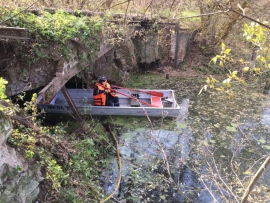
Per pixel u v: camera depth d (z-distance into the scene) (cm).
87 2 764
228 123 799
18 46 457
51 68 496
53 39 484
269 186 548
